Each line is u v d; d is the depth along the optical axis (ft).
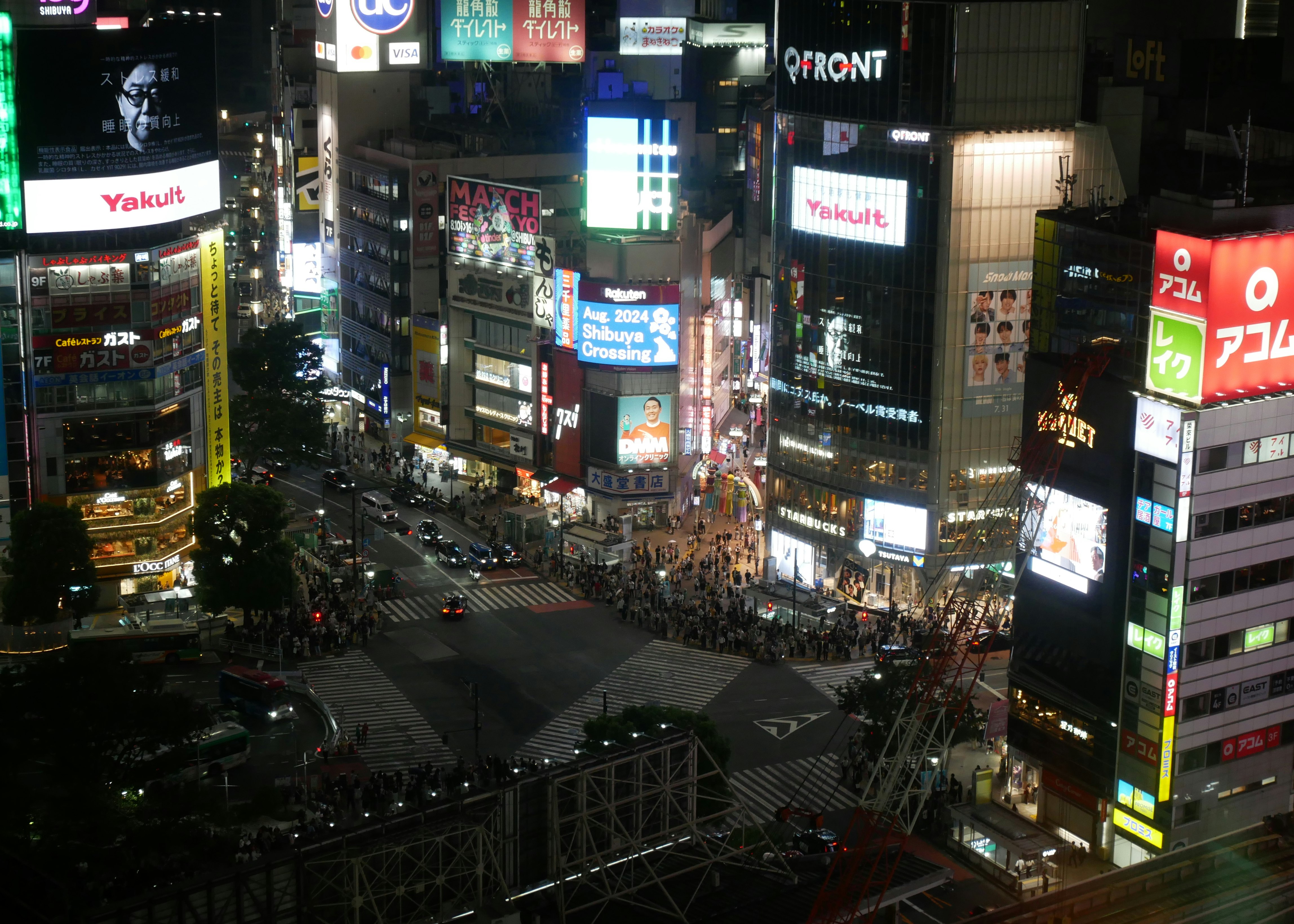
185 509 582.76
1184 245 373.40
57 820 352.08
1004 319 548.72
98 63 533.96
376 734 473.26
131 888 349.00
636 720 398.62
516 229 649.61
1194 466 372.38
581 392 631.56
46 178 532.32
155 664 512.63
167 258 561.02
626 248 610.65
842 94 550.36
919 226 540.52
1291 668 401.70
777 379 599.57
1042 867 391.04
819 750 463.83
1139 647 387.34
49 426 547.08
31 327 537.24
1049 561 413.80
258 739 469.57
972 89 527.81
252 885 283.38
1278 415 383.24
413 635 546.67
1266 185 430.61
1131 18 643.45
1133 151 548.72
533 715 488.02
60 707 370.53
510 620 561.43
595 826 333.42
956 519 559.79
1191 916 322.55
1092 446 398.21
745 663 526.16
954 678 425.28
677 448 630.33
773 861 349.00
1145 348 387.14
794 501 598.75
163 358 562.25
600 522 646.74
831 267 567.18
